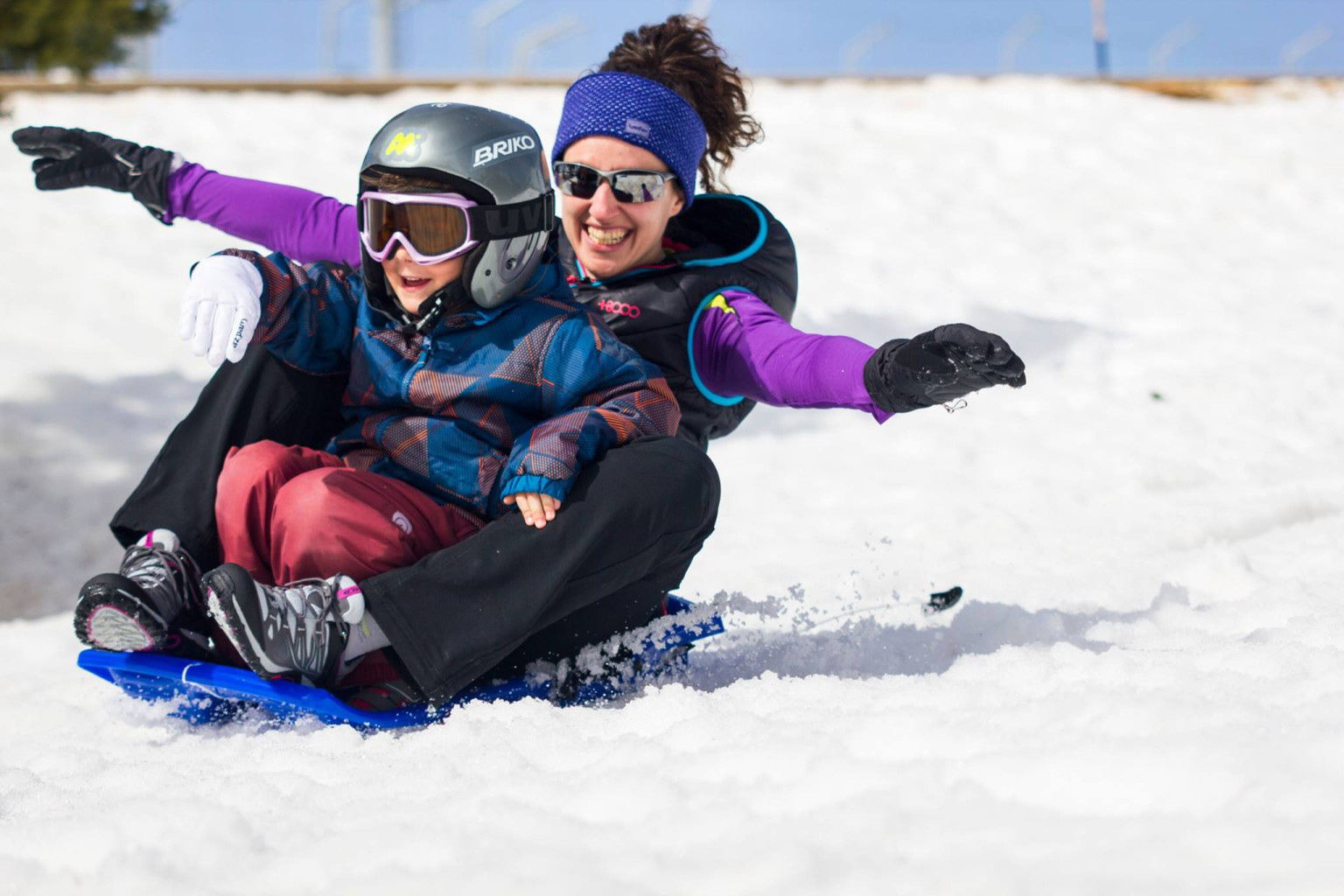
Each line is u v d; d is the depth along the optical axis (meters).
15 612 11.52
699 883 3.52
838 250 22.73
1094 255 23.14
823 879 3.46
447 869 3.79
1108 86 35.44
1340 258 23.39
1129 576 8.87
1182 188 27.48
